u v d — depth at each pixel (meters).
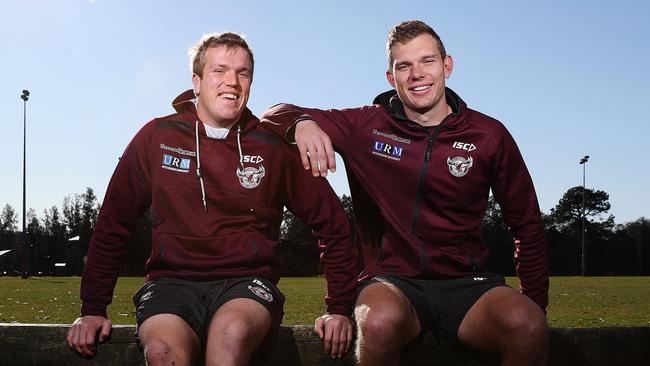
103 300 2.88
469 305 2.88
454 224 3.11
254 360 2.83
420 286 2.99
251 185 2.91
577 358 3.18
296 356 2.94
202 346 2.67
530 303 2.63
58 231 87.50
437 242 3.08
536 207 3.19
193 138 2.93
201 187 2.86
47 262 80.62
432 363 3.00
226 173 2.89
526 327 2.52
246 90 2.99
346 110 3.33
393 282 2.96
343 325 2.80
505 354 2.63
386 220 3.12
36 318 8.84
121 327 2.85
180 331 2.45
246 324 2.42
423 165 3.11
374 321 2.56
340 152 3.28
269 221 2.97
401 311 2.61
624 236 85.81
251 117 3.02
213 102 2.94
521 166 3.20
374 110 3.29
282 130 2.96
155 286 2.76
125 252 2.96
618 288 22.44
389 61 3.28
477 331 2.77
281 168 3.00
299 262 63.12
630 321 8.70
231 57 2.95
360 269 3.27
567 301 13.81
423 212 3.10
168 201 2.87
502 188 3.19
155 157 2.92
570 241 85.69
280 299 2.76
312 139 2.81
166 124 2.95
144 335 2.45
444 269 3.04
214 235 2.83
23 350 2.91
